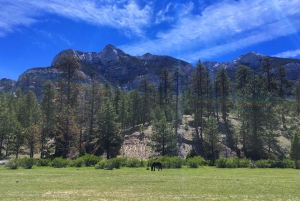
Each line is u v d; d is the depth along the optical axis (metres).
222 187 20.09
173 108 88.00
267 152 62.25
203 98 79.50
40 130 62.00
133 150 63.31
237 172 34.78
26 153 62.59
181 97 92.38
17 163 39.84
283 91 89.44
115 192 17.89
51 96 75.88
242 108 65.00
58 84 70.50
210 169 40.12
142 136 70.12
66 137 61.09
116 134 61.28
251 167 44.41
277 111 73.75
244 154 62.06
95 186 20.52
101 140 60.59
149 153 61.38
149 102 93.62
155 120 67.69
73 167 42.88
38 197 16.03
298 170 38.97
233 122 80.62
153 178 25.92
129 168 40.53
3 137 63.59
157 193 17.53
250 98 64.75
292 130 73.50
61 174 29.81
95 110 73.94
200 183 22.34
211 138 58.34
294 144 48.22
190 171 35.72
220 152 62.31
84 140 71.31
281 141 68.44
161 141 56.94
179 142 65.75
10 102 84.75
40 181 23.36
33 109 79.69
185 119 82.56
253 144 61.81
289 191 18.45
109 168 39.03
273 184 21.89
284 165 45.22
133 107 84.88
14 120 66.06
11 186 20.31
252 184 21.83
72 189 19.08
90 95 73.62
